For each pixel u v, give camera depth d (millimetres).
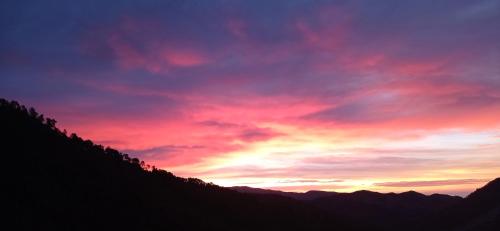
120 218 68062
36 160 69438
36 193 60812
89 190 71062
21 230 51344
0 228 50062
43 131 81812
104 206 68625
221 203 117312
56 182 67125
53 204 60594
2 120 75625
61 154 77125
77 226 59062
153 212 77750
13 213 53938
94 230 60469
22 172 64062
